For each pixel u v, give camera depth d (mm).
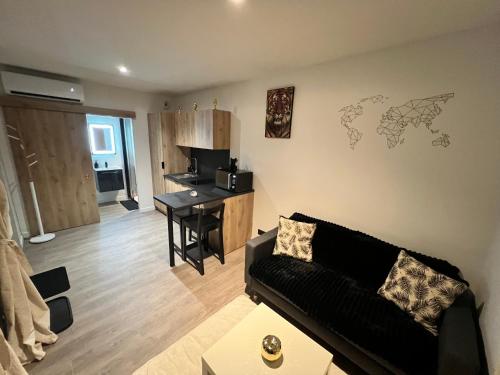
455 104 1688
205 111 3369
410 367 1271
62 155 3508
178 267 2779
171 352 1646
